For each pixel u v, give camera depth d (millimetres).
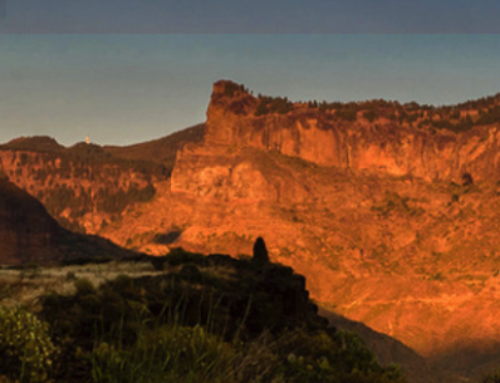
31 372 8961
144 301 16984
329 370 18703
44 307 13867
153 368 8875
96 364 9281
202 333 9625
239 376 9125
